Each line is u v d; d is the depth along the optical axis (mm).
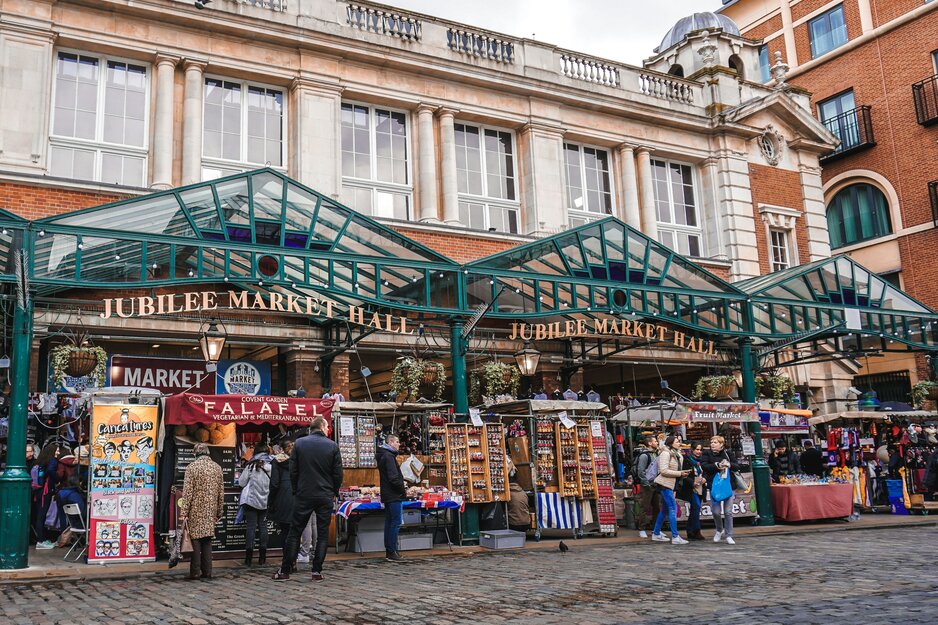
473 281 13438
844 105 28500
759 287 16781
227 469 11328
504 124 18578
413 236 16641
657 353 18500
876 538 12438
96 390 10695
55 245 10508
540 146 18562
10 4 13922
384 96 17031
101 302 11648
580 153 19641
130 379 14156
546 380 17000
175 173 15102
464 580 8656
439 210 17453
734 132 21344
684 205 21016
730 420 14703
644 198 19922
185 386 14578
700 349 14938
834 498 15500
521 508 13148
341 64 16672
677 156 20844
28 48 13969
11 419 9859
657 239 19859
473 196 17953
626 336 14133
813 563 9414
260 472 10531
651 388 21297
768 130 22000
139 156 14977
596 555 10984
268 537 11273
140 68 15289
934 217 25203
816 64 29234
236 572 9727
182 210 11562
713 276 15539
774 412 16250
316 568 8883
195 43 15398
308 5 16422
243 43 15805
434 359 16359
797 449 18469
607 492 13734
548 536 13625
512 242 17688
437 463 12680
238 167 15703
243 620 6574
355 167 16828
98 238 10859
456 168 17875
